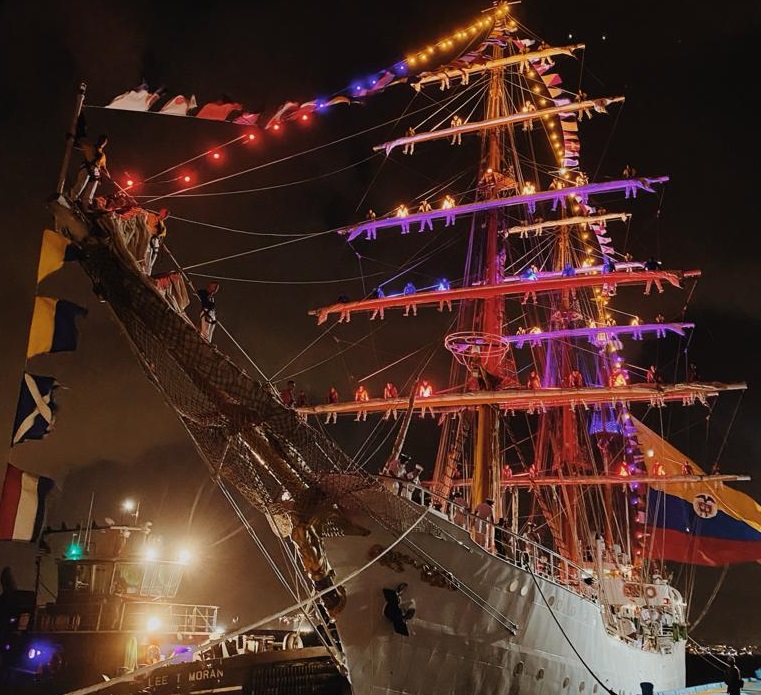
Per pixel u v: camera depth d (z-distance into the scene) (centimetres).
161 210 1509
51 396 1333
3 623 3266
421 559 1727
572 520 3909
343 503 1653
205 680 1845
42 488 1337
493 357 3331
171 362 1482
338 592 1752
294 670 1844
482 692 1864
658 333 4297
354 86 2172
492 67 3847
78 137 1372
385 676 1744
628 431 4697
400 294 3653
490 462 3106
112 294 1430
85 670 2716
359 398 3588
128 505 3381
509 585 1888
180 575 3025
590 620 2330
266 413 1523
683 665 3881
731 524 4481
